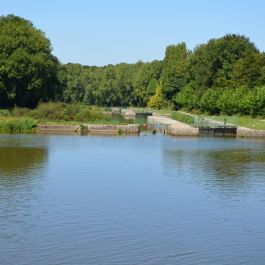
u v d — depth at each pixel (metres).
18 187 35.34
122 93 190.62
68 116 88.19
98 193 33.94
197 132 77.25
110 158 50.19
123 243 24.27
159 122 96.44
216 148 60.22
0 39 99.31
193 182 38.09
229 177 40.22
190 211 29.81
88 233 25.53
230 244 24.42
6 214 28.50
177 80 148.62
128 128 79.31
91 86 183.25
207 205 31.19
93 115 89.00
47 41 108.94
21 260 22.06
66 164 45.81
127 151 56.09
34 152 53.88
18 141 65.12
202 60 132.12
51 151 55.06
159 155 52.91
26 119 81.31
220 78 121.81
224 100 103.25
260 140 71.38
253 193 34.53
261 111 92.00
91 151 55.62
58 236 25.03
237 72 110.94
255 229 26.66
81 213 28.95
